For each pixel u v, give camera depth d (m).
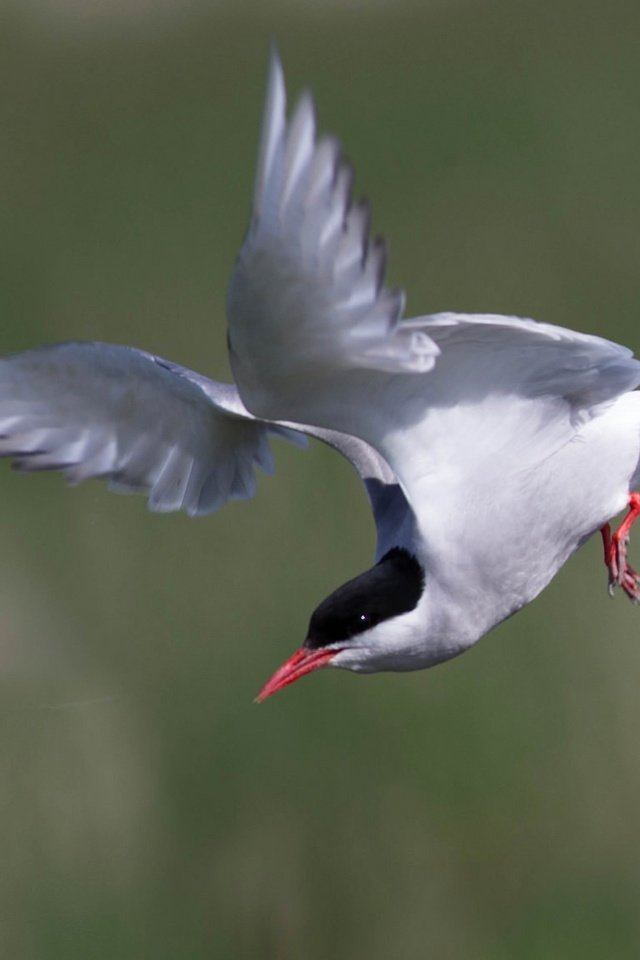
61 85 24.98
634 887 12.00
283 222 6.48
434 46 24.28
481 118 21.64
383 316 6.66
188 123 23.50
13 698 13.09
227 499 9.53
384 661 8.37
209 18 26.55
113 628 13.56
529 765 12.17
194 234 19.88
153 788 12.47
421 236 18.73
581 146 20.39
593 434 8.30
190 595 13.60
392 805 12.10
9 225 20.42
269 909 12.04
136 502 14.39
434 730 12.19
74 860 12.24
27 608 13.89
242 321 6.85
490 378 7.86
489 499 8.05
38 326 18.20
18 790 12.50
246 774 12.36
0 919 11.98
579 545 8.56
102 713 12.90
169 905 12.05
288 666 8.34
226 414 9.12
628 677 12.52
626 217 18.72
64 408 8.84
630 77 22.23
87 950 12.05
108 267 19.14
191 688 12.95
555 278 17.91
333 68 24.25
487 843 12.06
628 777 12.20
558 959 11.84
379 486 8.90
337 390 7.45
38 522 14.48
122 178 21.80
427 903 12.01
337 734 12.26
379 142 21.36
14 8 27.00
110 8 26.97
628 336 17.38
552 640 12.63
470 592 8.18
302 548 13.58
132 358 8.68
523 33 24.19
